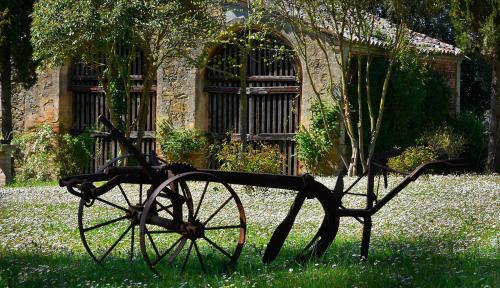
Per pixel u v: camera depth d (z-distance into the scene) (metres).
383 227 13.31
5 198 19.75
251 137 27.89
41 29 25.69
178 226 9.05
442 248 10.39
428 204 16.45
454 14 26.11
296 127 27.25
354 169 25.00
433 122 29.69
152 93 29.53
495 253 10.07
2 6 29.36
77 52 27.14
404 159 24.28
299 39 26.09
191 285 7.77
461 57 31.67
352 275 7.89
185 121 28.75
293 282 7.55
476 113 40.97
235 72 28.19
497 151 27.33
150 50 26.86
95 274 8.58
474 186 20.08
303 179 9.29
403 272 8.09
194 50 28.12
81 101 30.91
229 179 9.11
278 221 14.45
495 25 25.17
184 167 9.05
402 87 27.81
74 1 25.52
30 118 31.27
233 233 12.80
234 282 7.75
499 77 26.80
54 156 30.25
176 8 25.83
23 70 29.84
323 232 9.60
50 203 18.42
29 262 9.58
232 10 27.20
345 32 26.95
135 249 11.04
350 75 26.67
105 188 9.13
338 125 26.45
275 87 27.50
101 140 30.47
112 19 24.77
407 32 26.06
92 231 13.47
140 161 8.95
